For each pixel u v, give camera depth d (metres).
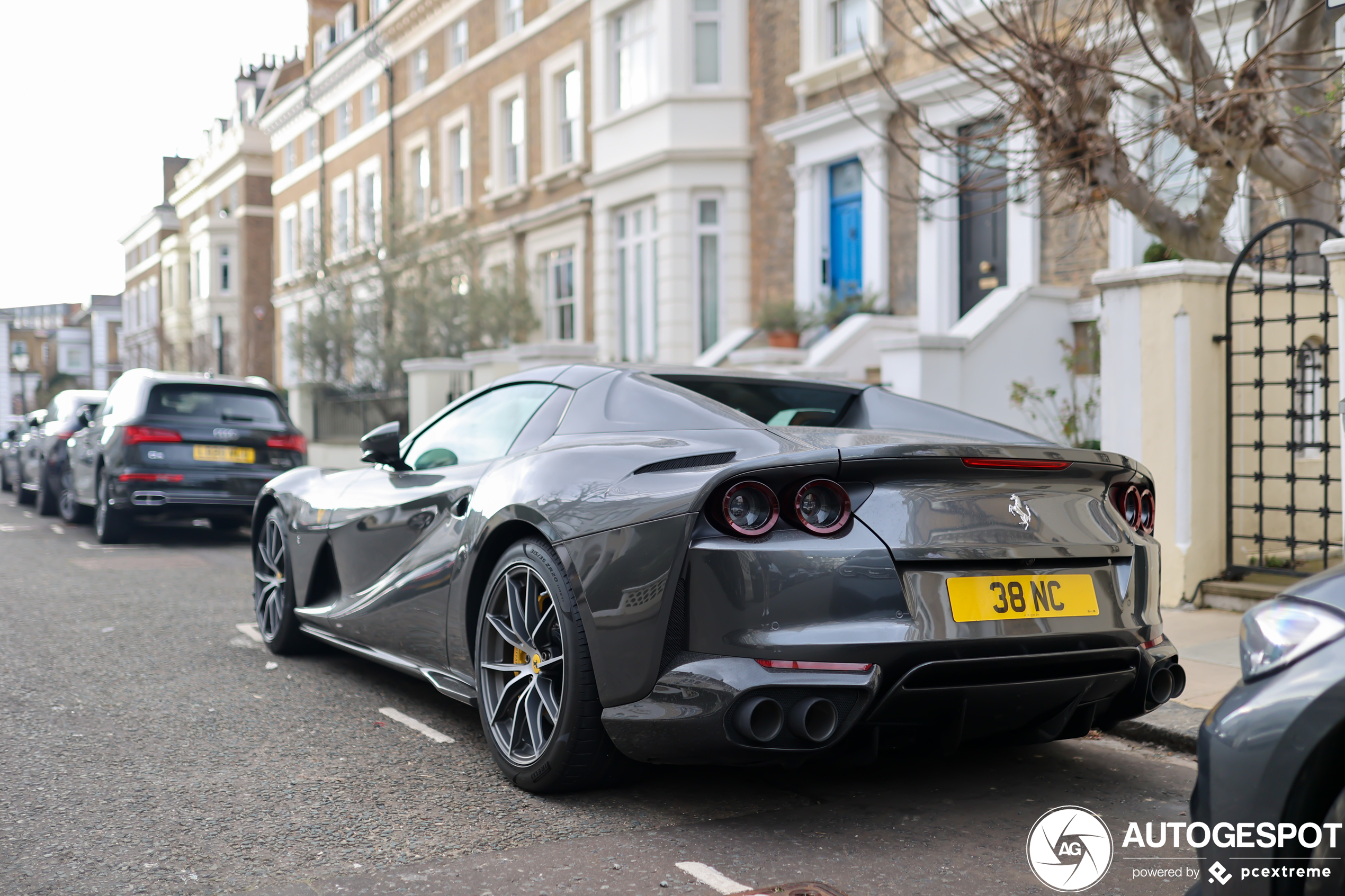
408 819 3.12
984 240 12.00
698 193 15.48
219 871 2.75
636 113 16.06
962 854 2.89
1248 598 5.97
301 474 5.44
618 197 16.70
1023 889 2.67
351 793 3.36
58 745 3.83
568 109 18.61
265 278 39.16
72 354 74.75
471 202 21.45
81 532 11.15
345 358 18.66
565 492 3.29
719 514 2.89
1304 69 5.59
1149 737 4.00
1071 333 10.59
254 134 38.88
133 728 4.06
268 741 3.91
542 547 3.32
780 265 14.83
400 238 18.39
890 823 3.12
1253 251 8.66
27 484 14.36
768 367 12.04
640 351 16.59
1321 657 1.82
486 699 3.52
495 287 18.30
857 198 13.64
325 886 2.66
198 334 42.78
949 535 2.87
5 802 3.24
